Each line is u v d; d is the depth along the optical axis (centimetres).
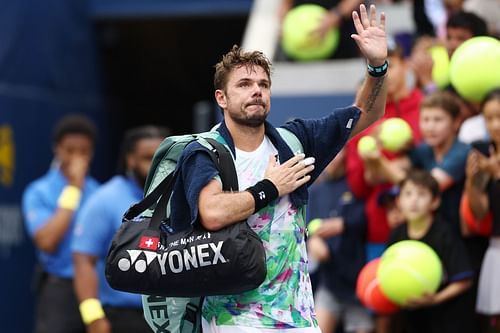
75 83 3509
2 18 3116
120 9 3550
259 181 1284
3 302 2986
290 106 2694
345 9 2605
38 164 3256
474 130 2097
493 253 1841
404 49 2583
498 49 1838
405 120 2114
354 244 2103
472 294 1864
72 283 2306
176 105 4122
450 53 2092
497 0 2464
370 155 1928
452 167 1903
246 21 3866
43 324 2312
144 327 1991
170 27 3888
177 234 1278
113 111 3794
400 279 1803
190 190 1264
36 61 3266
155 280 1273
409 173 1881
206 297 1324
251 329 1280
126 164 2039
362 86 1421
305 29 2642
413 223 1889
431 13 2711
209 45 3994
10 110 3108
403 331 1942
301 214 1327
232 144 1312
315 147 1367
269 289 1288
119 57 3809
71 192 2344
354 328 2125
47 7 3334
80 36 3538
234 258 1237
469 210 1827
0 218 2997
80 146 2392
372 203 2067
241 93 1300
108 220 2008
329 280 2147
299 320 1297
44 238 2316
